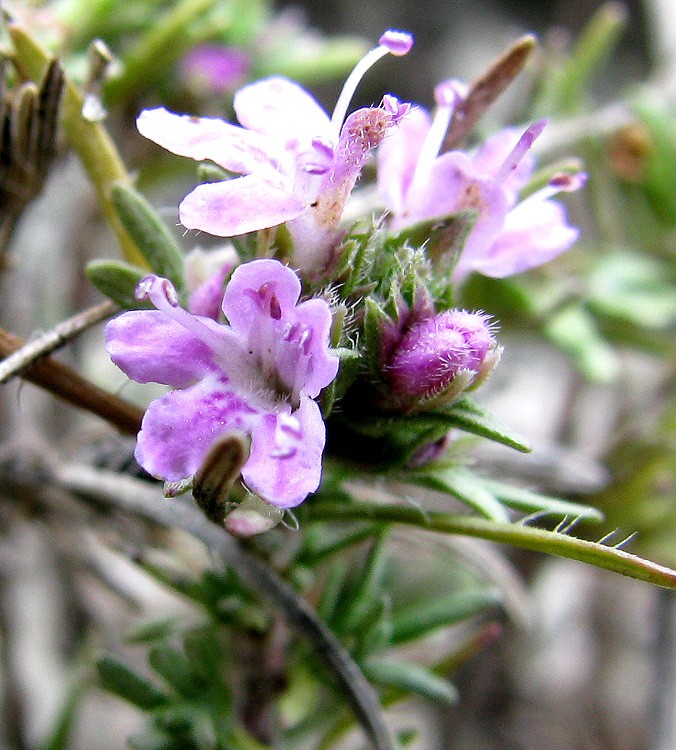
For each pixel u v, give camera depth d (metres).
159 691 0.05
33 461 0.05
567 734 0.10
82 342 0.09
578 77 0.07
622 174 0.08
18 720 0.07
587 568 0.09
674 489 0.06
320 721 0.05
